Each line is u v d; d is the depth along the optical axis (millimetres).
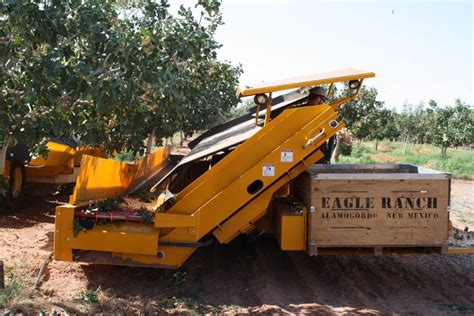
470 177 21219
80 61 4922
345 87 19828
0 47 4465
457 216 11094
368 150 34281
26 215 9211
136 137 8352
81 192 5520
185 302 5023
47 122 4785
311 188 5164
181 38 5645
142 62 5121
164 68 5477
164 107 5820
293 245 5309
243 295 5371
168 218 5188
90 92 4641
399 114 45781
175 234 5297
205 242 5320
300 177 5801
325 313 4832
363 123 25078
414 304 5160
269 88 5203
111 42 4773
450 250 5254
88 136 5762
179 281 5660
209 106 14789
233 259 6793
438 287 5801
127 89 4902
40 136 4809
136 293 5324
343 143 19641
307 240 5285
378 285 5832
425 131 41219
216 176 5312
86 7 4789
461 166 24656
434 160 27719
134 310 4730
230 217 5352
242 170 5309
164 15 5598
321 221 5172
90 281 5598
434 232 5215
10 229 7938
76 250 5270
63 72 4605
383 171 7121
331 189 5172
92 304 4801
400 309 5004
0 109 4668
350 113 20125
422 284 5902
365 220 5180
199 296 5293
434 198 5203
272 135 5281
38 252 6469
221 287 5621
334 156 17594
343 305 5113
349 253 5305
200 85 7453
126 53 4984
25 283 5246
